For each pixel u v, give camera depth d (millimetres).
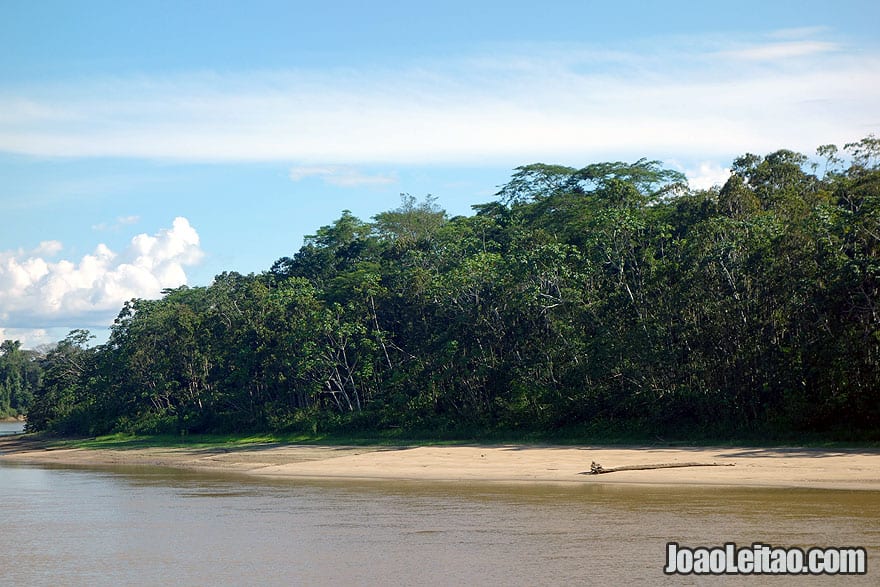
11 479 50531
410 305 74750
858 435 46250
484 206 100688
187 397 93500
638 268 60375
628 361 57344
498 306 67000
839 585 18578
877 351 47344
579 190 95562
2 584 20750
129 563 22953
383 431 69750
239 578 20875
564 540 23750
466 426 65562
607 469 39656
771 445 48062
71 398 110938
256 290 87125
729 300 53594
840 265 48344
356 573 20891
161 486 43250
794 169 68938
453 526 26812
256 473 49438
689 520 25984
